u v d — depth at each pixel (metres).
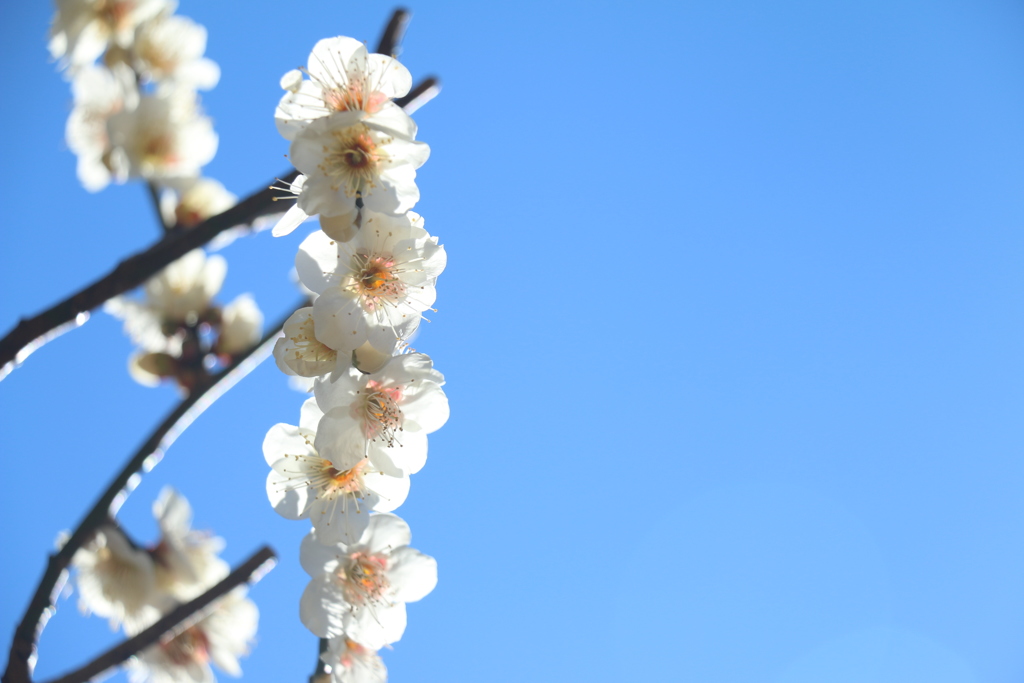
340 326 0.42
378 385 0.42
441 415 0.43
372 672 0.44
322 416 0.43
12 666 0.46
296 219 0.42
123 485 0.50
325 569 0.43
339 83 0.42
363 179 0.42
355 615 0.43
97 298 0.45
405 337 0.43
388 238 0.42
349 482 0.43
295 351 0.42
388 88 0.43
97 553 0.52
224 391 0.52
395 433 0.42
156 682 0.53
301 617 0.43
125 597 0.52
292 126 0.42
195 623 0.53
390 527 0.43
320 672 0.44
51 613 0.47
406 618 0.43
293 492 0.43
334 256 0.43
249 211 0.47
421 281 0.43
